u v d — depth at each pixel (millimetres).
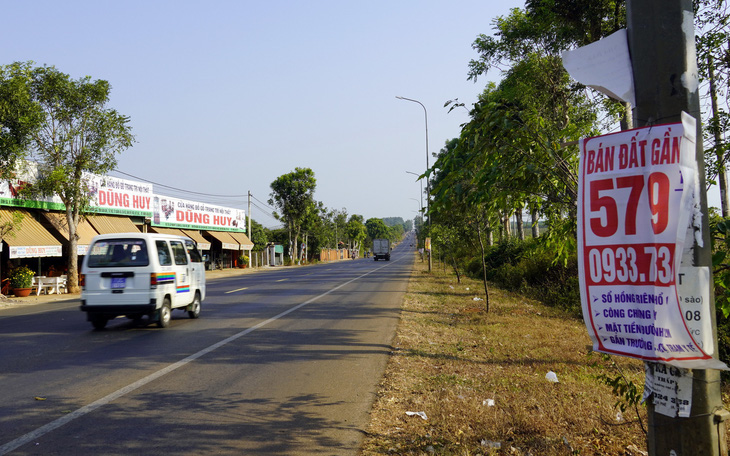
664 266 2266
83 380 6469
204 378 6586
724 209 10109
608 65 2504
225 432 4613
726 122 4777
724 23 4953
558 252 5602
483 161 4305
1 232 19219
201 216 43156
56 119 21656
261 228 70625
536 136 3941
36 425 4781
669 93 2326
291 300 16844
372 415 5090
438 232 26172
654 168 2314
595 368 6848
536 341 9047
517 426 4648
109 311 10375
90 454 4105
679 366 2230
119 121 22375
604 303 2430
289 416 5070
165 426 4770
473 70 17891
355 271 39344
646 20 2381
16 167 20938
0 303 18578
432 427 4703
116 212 30953
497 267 27547
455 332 10172
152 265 10414
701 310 2236
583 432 4473
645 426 4605
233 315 13016
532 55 15211
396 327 10938
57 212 25844
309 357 7891
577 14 12562
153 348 8617
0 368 7156
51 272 25797
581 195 2525
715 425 2254
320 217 82125
